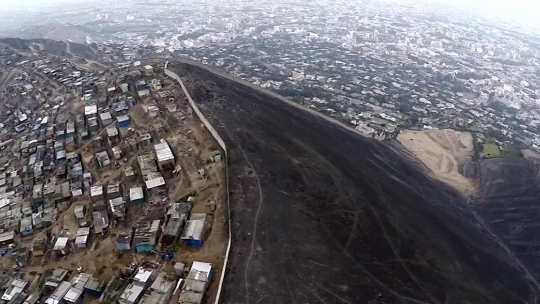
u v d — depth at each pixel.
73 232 42.69
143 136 54.56
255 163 47.34
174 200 42.53
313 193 43.75
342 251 36.09
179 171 46.47
